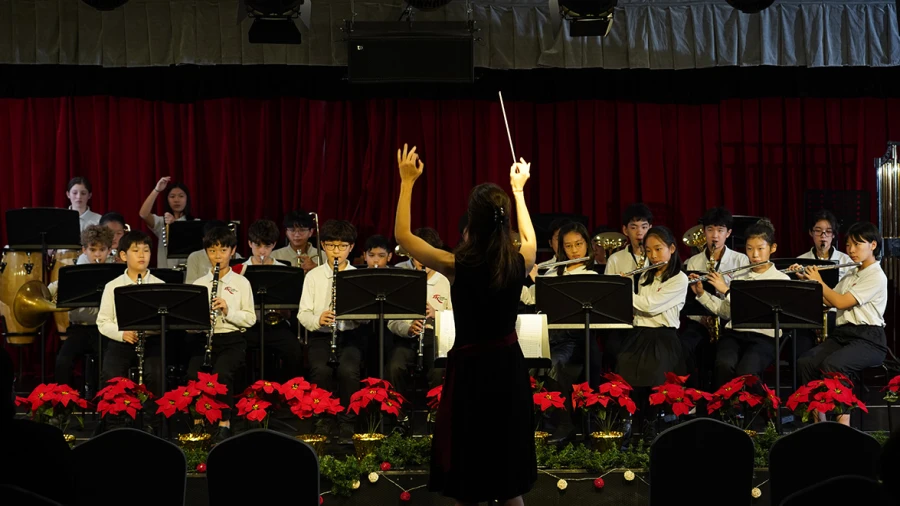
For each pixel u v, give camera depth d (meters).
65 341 6.37
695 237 7.07
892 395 5.38
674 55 8.20
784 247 8.71
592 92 8.70
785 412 6.52
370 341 6.22
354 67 7.46
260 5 6.71
